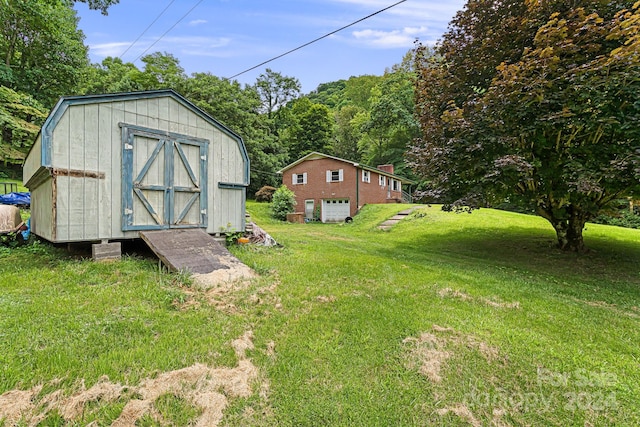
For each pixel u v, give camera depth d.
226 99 26.67
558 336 3.09
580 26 5.67
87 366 2.08
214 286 3.87
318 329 2.92
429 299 3.98
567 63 6.00
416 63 9.62
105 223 4.70
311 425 1.79
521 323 3.36
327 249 7.55
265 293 3.79
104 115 4.69
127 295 3.32
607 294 5.10
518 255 8.45
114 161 4.80
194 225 5.89
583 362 2.62
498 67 6.37
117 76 23.92
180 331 2.66
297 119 35.56
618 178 5.65
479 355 2.63
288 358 2.41
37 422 1.64
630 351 2.86
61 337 2.40
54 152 4.20
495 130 6.75
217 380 2.07
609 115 5.85
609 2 6.04
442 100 8.64
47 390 1.86
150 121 5.23
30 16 14.36
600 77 5.48
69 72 18.00
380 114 30.98
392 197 26.69
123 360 2.17
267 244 7.24
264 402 1.93
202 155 6.03
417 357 2.55
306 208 22.95
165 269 4.39
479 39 7.95
